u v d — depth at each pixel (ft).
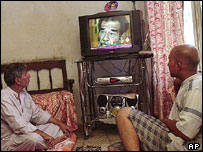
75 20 8.36
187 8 7.56
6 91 5.63
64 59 8.38
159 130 4.04
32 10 8.39
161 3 7.31
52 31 8.43
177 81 5.50
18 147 5.30
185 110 3.71
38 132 5.48
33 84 8.04
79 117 8.10
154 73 7.48
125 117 4.27
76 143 6.38
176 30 7.25
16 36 8.44
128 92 7.85
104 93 7.66
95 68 8.29
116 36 6.88
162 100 7.30
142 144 4.12
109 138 6.66
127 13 6.76
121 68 8.20
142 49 6.81
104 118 7.01
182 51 4.09
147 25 7.84
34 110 6.31
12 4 8.38
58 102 6.84
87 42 6.98
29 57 8.46
